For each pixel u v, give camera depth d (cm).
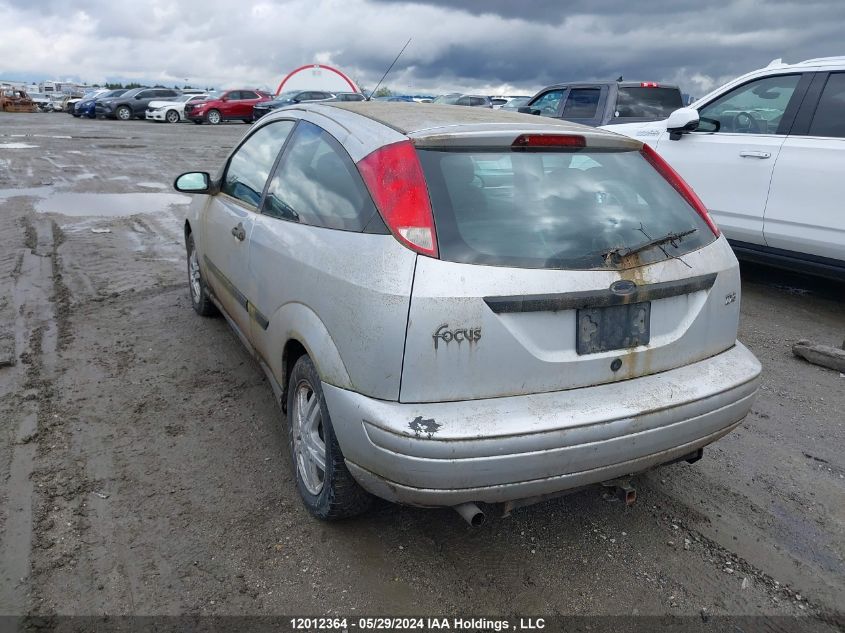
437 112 307
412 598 257
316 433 288
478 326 227
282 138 367
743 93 629
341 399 245
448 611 251
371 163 259
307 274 276
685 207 296
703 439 269
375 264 238
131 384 420
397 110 309
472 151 261
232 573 265
